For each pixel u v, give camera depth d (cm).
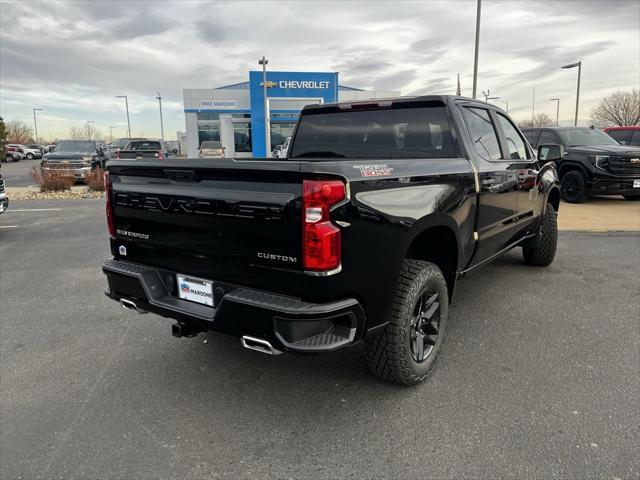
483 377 331
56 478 239
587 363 350
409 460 248
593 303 477
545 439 262
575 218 971
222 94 4084
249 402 306
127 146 2427
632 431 267
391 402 303
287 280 245
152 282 305
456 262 347
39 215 1125
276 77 3491
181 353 378
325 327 250
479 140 401
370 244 255
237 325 256
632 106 6162
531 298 493
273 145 3609
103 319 450
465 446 257
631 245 736
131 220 319
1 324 438
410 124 392
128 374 344
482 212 381
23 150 5456
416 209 287
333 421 284
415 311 309
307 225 231
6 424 284
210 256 274
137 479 238
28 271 618
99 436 272
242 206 251
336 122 429
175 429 279
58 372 347
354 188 245
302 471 242
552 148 526
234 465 247
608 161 1094
